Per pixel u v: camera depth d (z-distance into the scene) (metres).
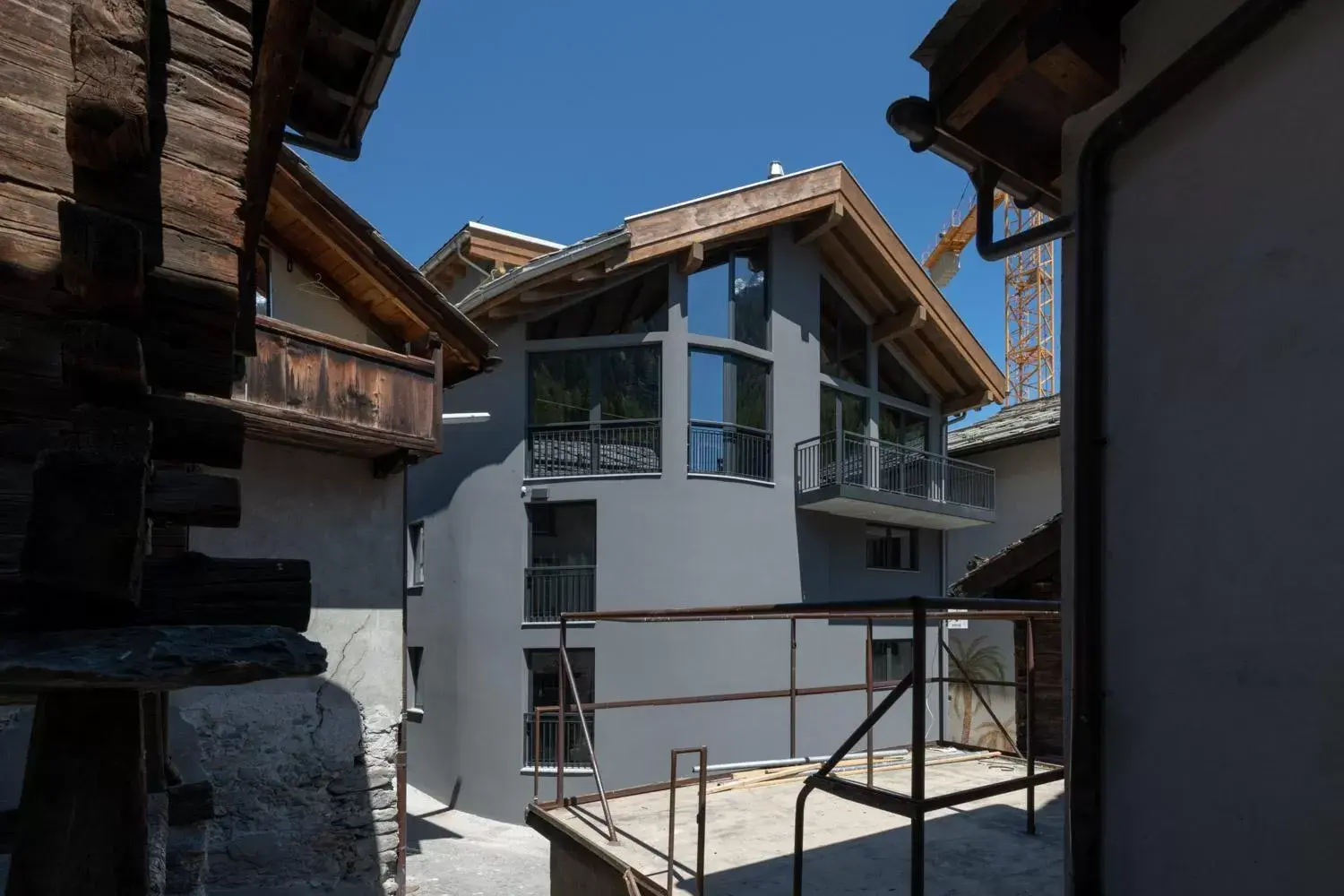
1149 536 1.96
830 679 13.64
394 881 7.94
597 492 12.81
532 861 10.48
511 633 12.94
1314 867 1.50
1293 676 1.56
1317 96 1.59
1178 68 1.89
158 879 3.22
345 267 8.10
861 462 14.79
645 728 12.29
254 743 7.35
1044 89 2.37
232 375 1.93
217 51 1.95
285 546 7.73
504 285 12.30
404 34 3.96
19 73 1.72
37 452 1.60
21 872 1.56
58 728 1.61
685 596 12.42
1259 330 1.69
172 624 1.66
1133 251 2.06
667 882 3.62
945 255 33.50
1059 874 3.61
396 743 8.16
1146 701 1.94
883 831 4.36
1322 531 1.52
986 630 16.14
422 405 7.98
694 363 13.09
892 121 2.62
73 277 1.59
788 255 14.10
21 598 1.51
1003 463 17.39
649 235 12.21
